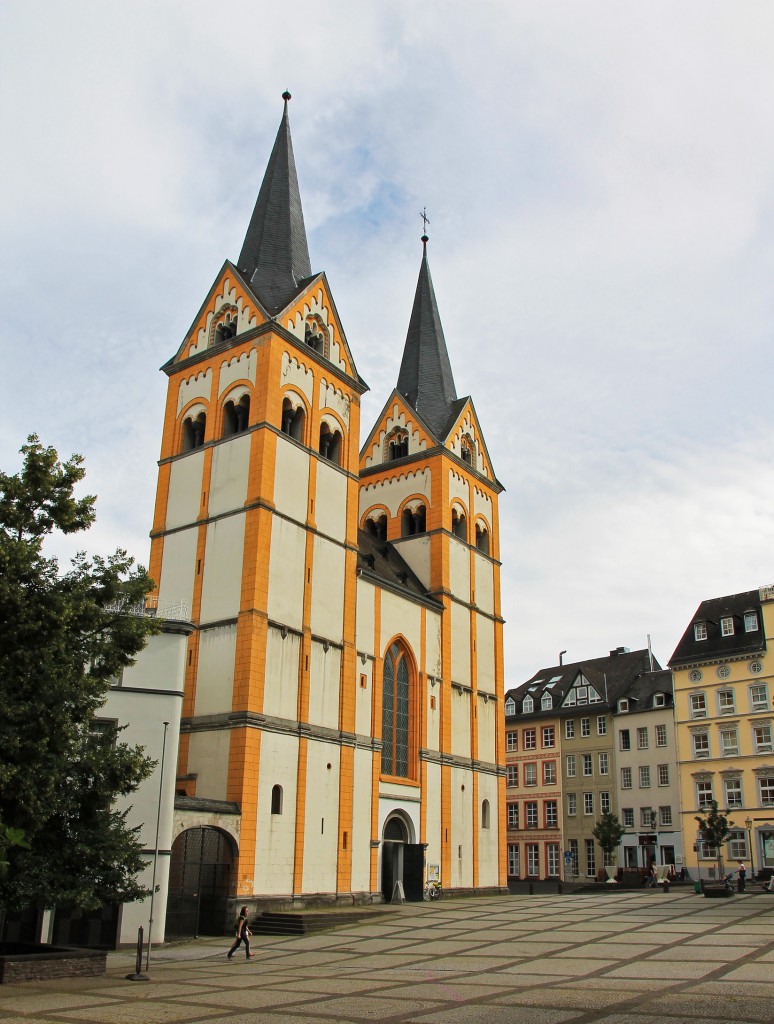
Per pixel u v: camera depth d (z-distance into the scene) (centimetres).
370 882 5288
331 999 2197
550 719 10475
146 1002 2170
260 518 4997
